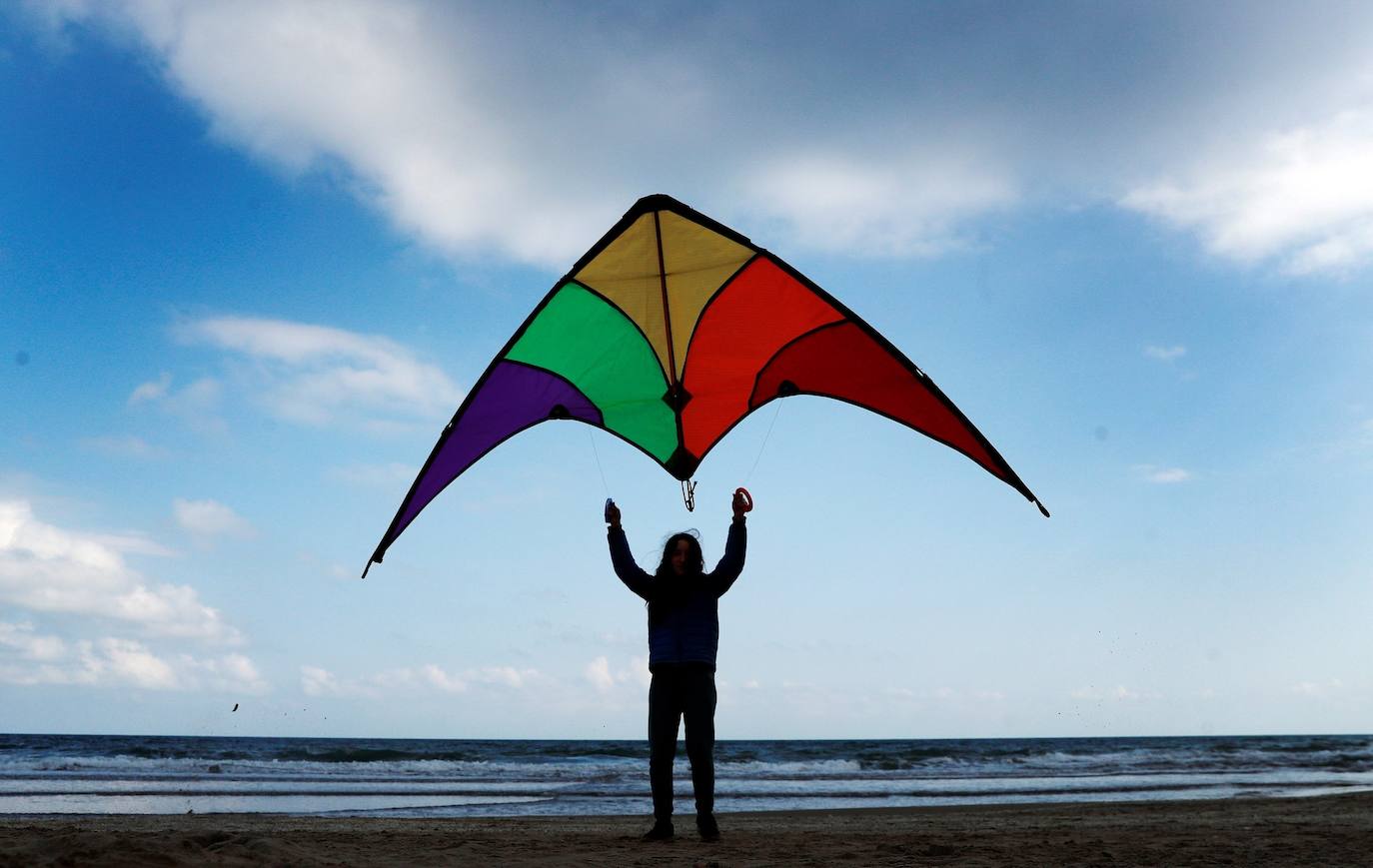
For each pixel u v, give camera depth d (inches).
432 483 264.2
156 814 483.5
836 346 243.0
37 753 1270.9
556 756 1405.0
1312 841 241.0
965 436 239.9
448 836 250.2
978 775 1209.4
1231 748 2080.5
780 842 220.7
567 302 241.6
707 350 260.7
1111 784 954.1
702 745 211.5
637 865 166.6
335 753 1338.6
